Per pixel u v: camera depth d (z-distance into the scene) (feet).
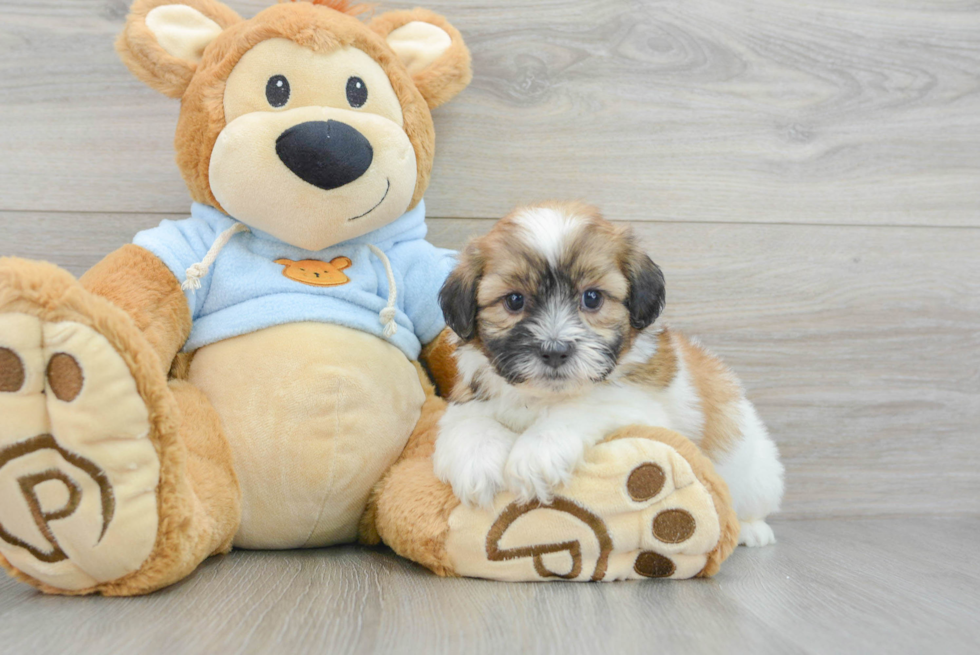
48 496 1.80
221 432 2.07
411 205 2.32
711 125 2.65
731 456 2.28
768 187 2.67
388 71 2.18
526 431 1.99
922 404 2.73
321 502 2.12
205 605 1.81
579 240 2.03
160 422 1.84
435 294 2.33
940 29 2.71
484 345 2.07
